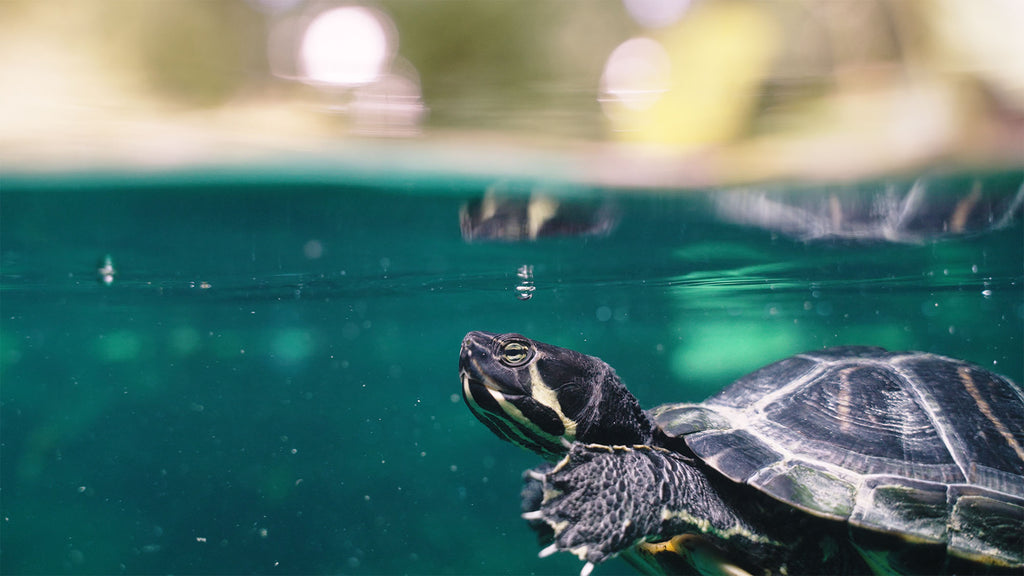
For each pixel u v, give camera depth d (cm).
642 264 47
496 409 25
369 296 62
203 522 77
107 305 65
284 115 27
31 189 31
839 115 25
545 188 32
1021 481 23
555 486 23
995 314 76
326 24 26
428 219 36
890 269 49
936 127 25
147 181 31
